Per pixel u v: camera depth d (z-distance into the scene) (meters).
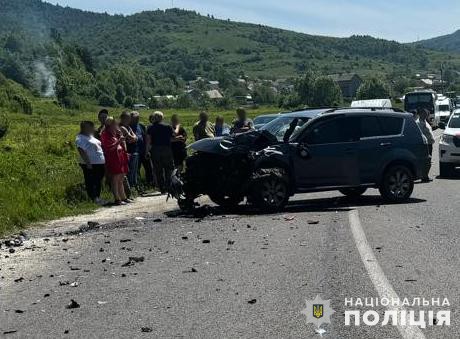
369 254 8.66
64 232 11.20
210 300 6.73
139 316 6.27
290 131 14.00
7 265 8.73
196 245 9.67
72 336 5.78
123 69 194.62
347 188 13.98
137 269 8.24
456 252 8.75
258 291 7.01
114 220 12.49
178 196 13.45
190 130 40.97
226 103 173.50
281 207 13.14
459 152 19.80
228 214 12.95
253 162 13.29
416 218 11.77
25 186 15.07
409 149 14.41
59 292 7.27
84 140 14.48
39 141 29.30
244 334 5.67
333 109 14.84
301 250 9.05
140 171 19.08
